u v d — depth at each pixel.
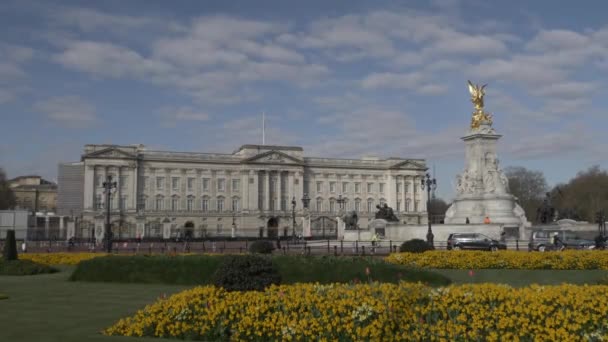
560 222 85.56
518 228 67.38
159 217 162.50
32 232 106.44
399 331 15.10
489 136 71.81
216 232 168.25
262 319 16.33
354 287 16.89
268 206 173.62
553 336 13.91
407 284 16.75
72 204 152.25
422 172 194.25
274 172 176.12
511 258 37.16
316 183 183.38
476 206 70.56
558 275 33.50
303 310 16.12
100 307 22.66
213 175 172.00
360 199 187.62
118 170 157.88
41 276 36.62
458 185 74.31
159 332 16.92
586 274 33.88
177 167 168.12
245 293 17.16
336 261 28.50
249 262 18.19
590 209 142.00
